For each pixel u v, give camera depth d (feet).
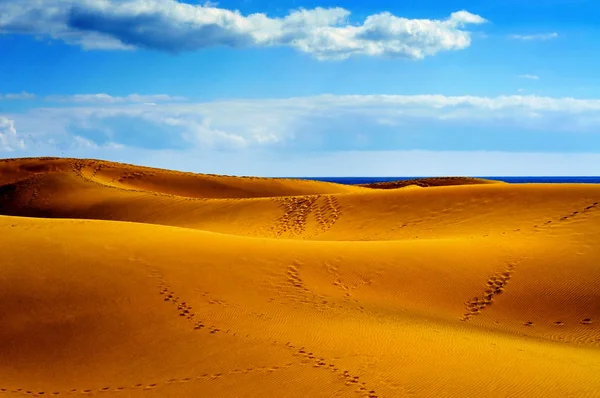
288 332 49.24
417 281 63.72
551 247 71.82
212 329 49.57
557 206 94.22
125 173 214.69
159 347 46.88
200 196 206.18
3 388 42.16
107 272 57.67
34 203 170.91
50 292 53.78
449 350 45.96
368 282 62.85
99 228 70.69
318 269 64.08
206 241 68.90
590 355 48.01
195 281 58.03
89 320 50.52
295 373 42.22
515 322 58.08
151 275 58.03
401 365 43.04
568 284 63.05
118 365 44.73
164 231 71.92
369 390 39.45
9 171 208.85
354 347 46.34
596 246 71.51
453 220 100.42
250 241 71.10
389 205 116.37
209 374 42.80
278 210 129.08
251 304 54.90
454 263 67.41
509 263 67.62
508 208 98.94
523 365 43.34
